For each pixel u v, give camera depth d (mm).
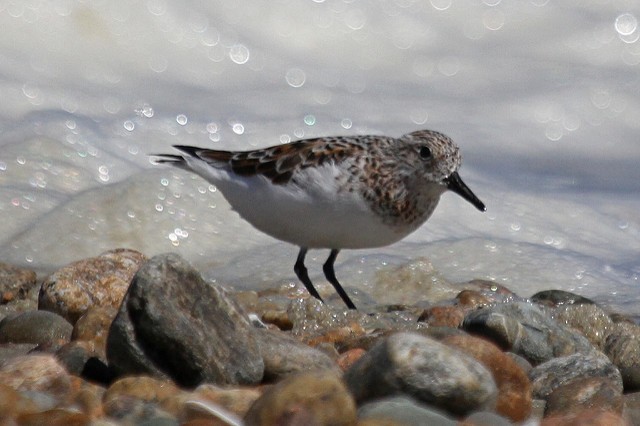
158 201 16031
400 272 14484
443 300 13891
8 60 19938
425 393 7504
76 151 17250
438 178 12523
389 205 12297
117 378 8523
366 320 11539
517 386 8367
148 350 8391
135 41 21062
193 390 8188
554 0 23344
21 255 14750
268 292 13820
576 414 7691
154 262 8492
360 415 7070
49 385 8148
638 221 17562
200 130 18922
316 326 11375
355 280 14484
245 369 8461
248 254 15383
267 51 21859
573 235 16891
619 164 19891
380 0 22875
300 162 12234
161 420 7254
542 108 21188
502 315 10031
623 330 10891
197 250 15453
